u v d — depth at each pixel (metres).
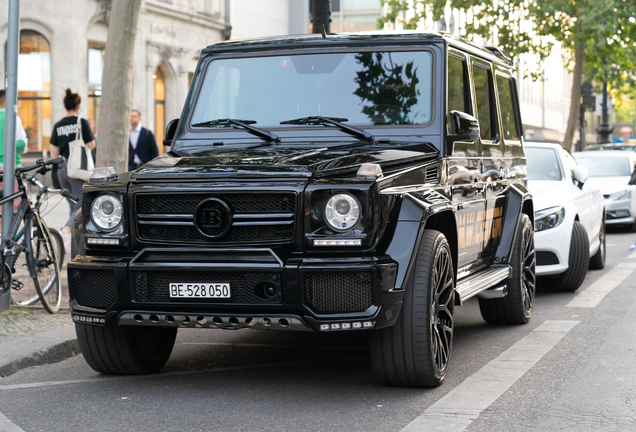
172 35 26.88
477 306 8.54
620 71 36.91
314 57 5.92
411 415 4.46
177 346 6.52
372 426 4.27
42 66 23.59
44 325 6.80
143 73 25.64
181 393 5.00
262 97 5.85
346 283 4.44
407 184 4.86
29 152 23.77
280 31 32.06
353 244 4.45
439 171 5.34
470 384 5.13
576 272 9.05
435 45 5.77
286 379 5.34
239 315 4.54
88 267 4.78
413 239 4.63
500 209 7.04
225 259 4.55
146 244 4.75
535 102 60.34
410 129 5.54
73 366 5.85
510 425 4.28
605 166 18.81
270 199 4.54
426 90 5.64
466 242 5.98
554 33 29.06
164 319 4.67
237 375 5.48
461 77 6.10
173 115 27.33
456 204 5.62
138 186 4.75
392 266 4.50
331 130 5.57
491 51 7.58
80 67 23.94
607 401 4.73
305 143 5.51
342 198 4.48
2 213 7.35
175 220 4.67
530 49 30.80
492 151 6.76
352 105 5.70
